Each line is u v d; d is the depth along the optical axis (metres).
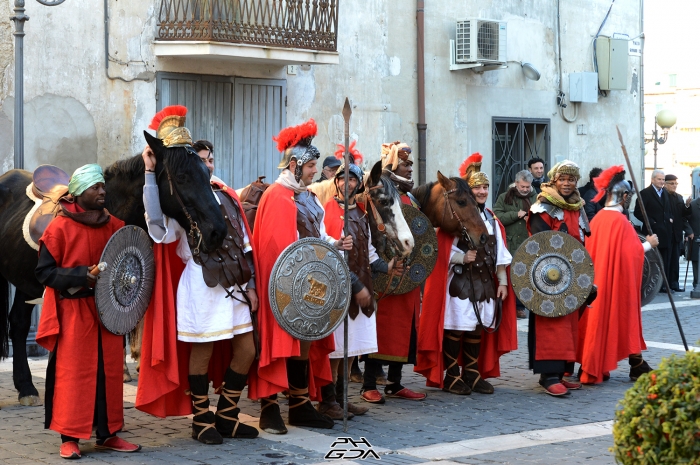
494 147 19.06
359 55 16.83
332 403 7.95
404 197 8.78
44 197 7.84
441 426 7.76
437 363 8.95
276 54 15.05
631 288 9.60
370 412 8.25
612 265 9.54
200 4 14.48
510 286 9.19
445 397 8.95
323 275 7.20
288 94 16.03
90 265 6.57
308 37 15.52
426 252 8.55
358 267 7.89
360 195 8.05
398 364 8.84
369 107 17.00
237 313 6.99
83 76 13.61
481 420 8.01
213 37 14.25
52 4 10.78
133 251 6.64
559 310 9.05
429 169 17.88
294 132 7.32
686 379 4.62
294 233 7.20
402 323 8.54
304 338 7.12
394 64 17.34
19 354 8.29
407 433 7.51
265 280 7.10
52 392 6.61
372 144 17.08
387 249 8.30
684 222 17.95
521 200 13.84
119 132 14.03
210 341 6.86
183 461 6.54
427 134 17.83
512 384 9.66
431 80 17.84
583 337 9.66
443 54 18.00
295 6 15.43
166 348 6.89
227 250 6.88
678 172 55.41
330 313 7.25
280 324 7.00
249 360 7.10
